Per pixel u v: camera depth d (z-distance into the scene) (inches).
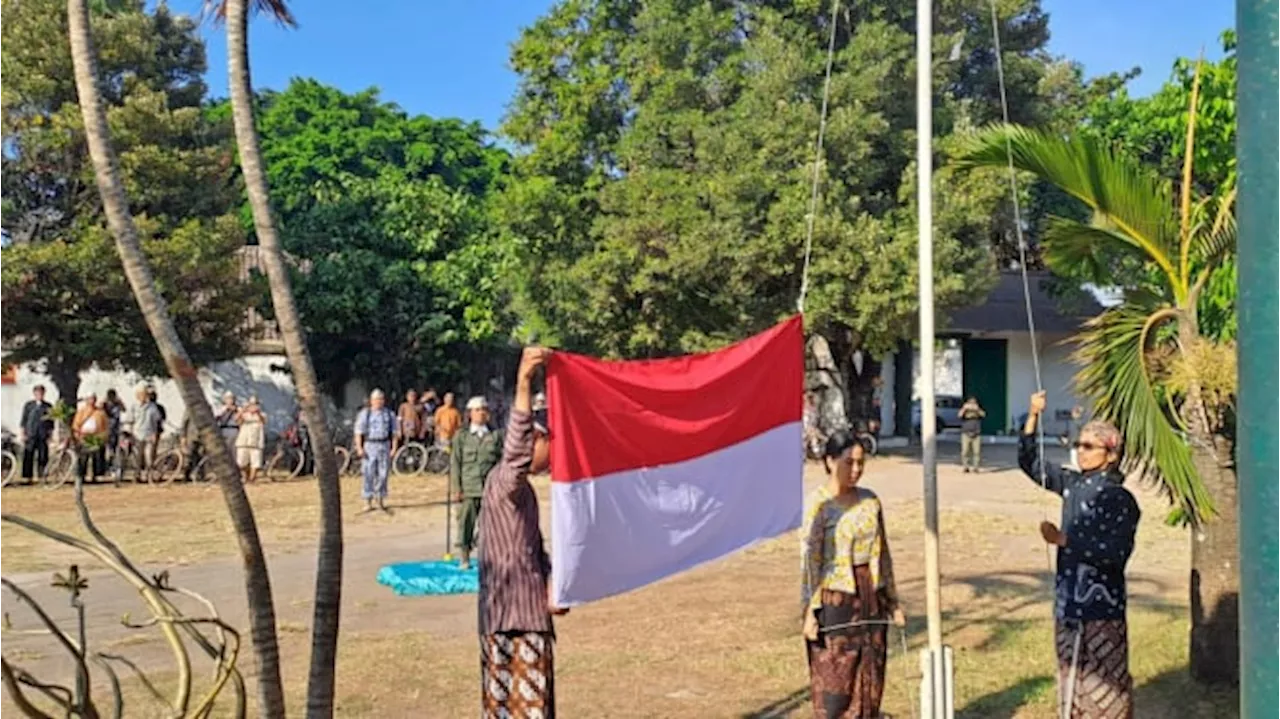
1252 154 81.3
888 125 957.8
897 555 544.4
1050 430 1418.6
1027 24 1120.2
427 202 1219.9
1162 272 307.3
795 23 1015.0
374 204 1221.7
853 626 237.3
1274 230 79.9
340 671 333.1
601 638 376.8
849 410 1174.3
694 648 361.7
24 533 629.0
